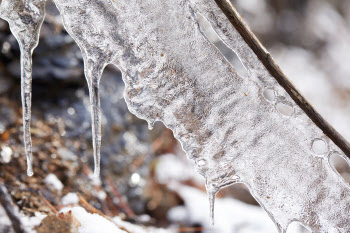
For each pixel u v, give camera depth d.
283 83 0.65
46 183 0.75
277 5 2.34
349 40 2.54
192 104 0.65
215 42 1.29
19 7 0.63
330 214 0.67
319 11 2.55
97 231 0.64
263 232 0.85
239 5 1.96
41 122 0.85
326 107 1.83
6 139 0.78
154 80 0.65
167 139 1.14
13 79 0.85
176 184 1.02
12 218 0.62
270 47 2.05
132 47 0.64
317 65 2.23
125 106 1.02
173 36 0.64
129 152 0.96
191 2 0.64
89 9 0.63
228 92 0.65
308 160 0.66
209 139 0.66
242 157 0.66
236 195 1.09
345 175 1.09
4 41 0.85
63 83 0.89
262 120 0.66
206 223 0.86
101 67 0.64
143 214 0.91
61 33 0.89
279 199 0.67
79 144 0.86
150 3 0.64
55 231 0.63
